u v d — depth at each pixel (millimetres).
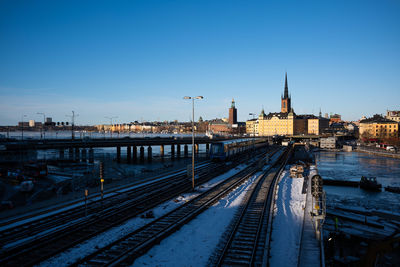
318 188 18516
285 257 13695
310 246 15016
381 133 161500
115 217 19500
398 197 39312
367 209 29875
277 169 51500
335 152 120438
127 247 14320
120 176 41719
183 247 14820
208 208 22688
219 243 15312
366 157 98438
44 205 22188
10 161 48062
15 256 13195
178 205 23000
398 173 62594
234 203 24359
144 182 33938
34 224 17922
